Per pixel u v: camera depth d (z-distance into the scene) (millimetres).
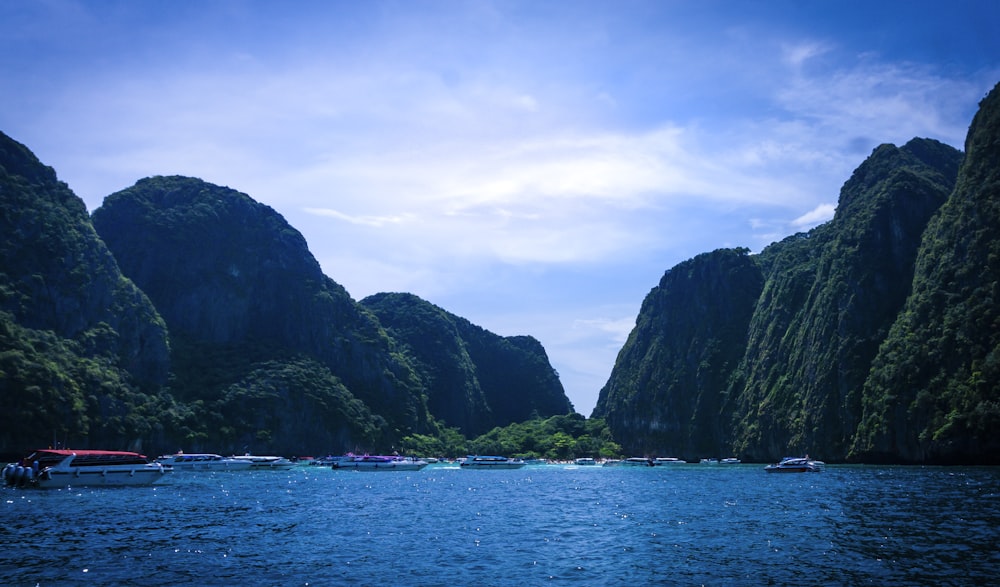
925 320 199125
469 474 182000
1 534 57031
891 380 197500
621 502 91125
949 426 172125
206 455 188500
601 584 41719
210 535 58719
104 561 46875
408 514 76438
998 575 42219
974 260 193875
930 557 47438
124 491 100500
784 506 81312
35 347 190125
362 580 42625
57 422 176500
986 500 82938
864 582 41031
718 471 193375
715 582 41750
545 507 84812
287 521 68812
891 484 113250
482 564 47500
